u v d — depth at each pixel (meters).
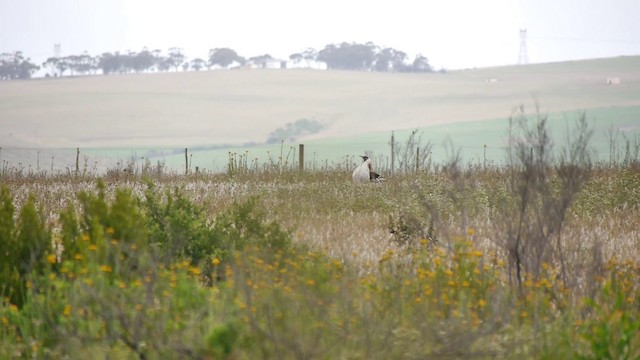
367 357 25.12
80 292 29.88
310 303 28.12
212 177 104.88
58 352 27.00
